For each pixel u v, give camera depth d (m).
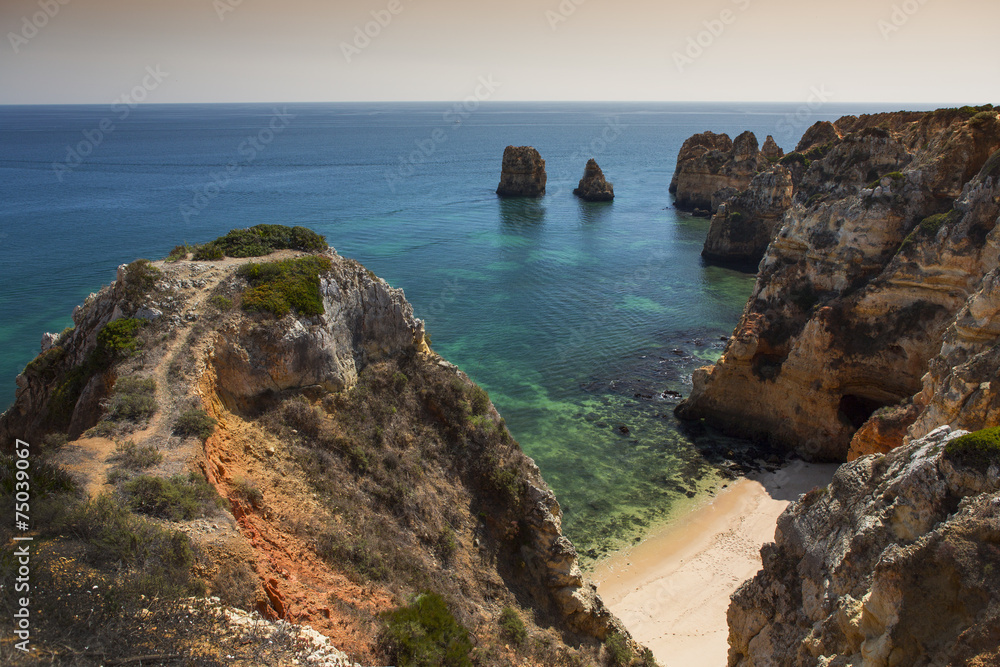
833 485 16.89
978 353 25.66
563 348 56.78
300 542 16.58
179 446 16.52
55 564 11.47
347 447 20.56
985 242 32.34
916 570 11.52
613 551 31.84
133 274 21.84
